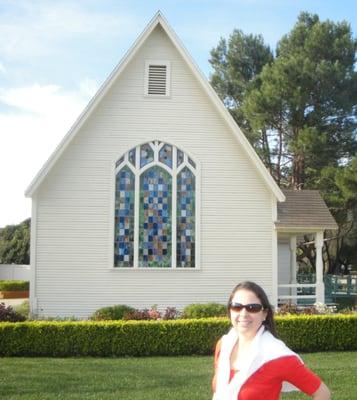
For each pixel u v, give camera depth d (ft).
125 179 71.15
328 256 141.28
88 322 51.16
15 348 49.98
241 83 149.28
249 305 14.80
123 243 70.54
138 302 70.03
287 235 86.58
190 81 72.79
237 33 151.12
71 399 33.94
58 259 69.51
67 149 70.49
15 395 34.78
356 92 129.18
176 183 71.51
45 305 69.00
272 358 14.23
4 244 188.65
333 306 76.33
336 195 120.37
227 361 14.74
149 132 71.72
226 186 72.28
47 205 69.87
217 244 71.61
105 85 69.21
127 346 50.52
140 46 70.38
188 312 62.75
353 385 37.78
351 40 134.62
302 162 134.62
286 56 136.98
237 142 72.59
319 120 128.47
